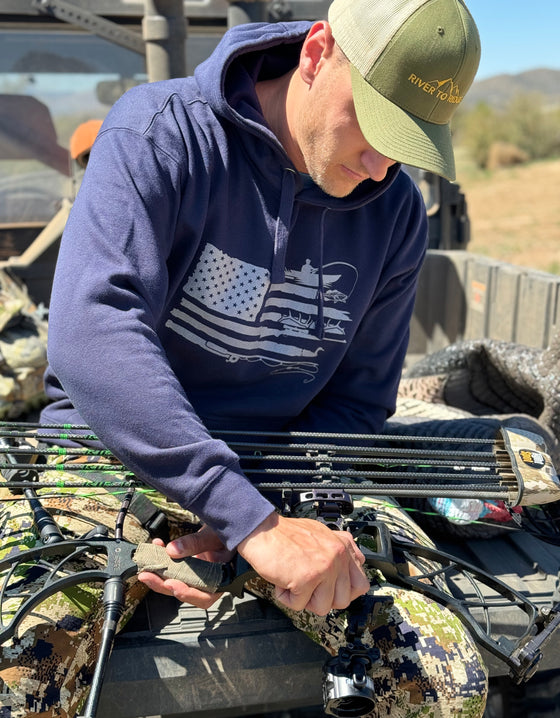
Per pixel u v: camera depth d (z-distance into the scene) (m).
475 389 2.45
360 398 1.75
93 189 1.33
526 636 1.33
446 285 3.58
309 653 1.41
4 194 3.29
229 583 1.31
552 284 2.84
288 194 1.47
